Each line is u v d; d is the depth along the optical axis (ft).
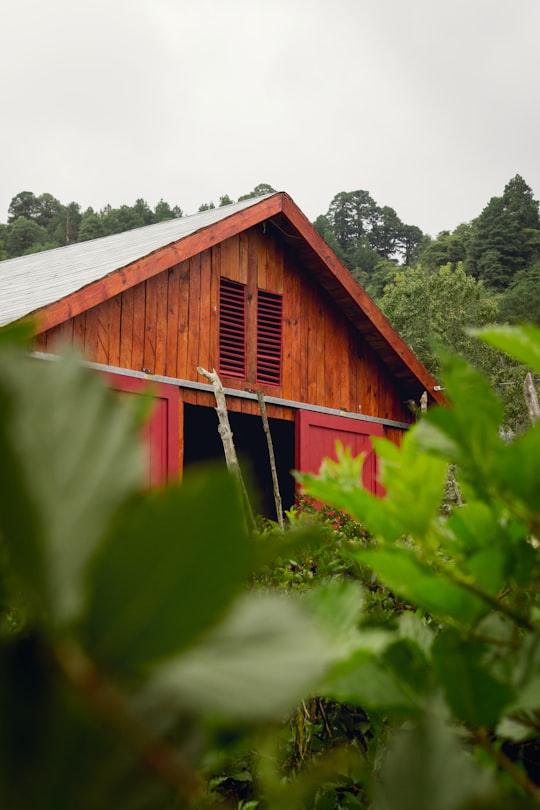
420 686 1.22
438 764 0.91
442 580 1.27
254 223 30.76
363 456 1.55
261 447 41.47
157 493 0.48
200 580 0.46
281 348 32.91
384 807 0.91
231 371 31.09
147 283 28.22
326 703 5.33
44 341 24.44
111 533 0.46
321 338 34.42
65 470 0.48
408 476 1.32
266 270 32.94
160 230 38.47
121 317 27.20
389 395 36.76
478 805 0.88
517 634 1.47
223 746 0.67
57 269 34.99
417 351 107.65
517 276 223.71
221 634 0.52
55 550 0.47
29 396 0.49
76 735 0.50
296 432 32.83
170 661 0.48
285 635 0.53
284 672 0.49
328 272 33.81
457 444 1.21
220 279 31.04
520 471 1.16
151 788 0.52
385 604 5.89
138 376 27.32
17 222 295.07
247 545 0.46
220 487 0.46
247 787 3.64
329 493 1.38
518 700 1.18
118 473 0.49
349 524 9.82
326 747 4.78
